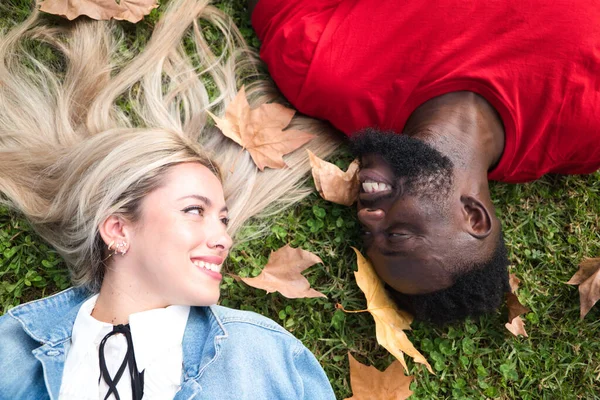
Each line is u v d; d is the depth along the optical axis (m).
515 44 1.61
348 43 1.69
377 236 1.57
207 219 1.48
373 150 1.56
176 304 1.46
